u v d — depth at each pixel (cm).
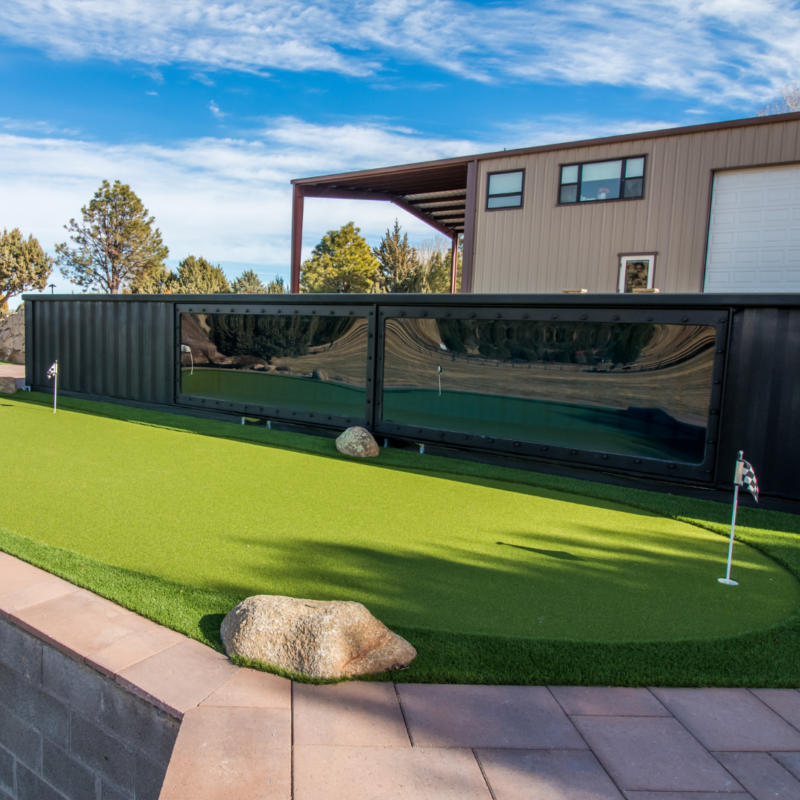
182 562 411
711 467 630
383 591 380
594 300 672
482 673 291
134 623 322
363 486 647
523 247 1742
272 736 240
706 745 250
